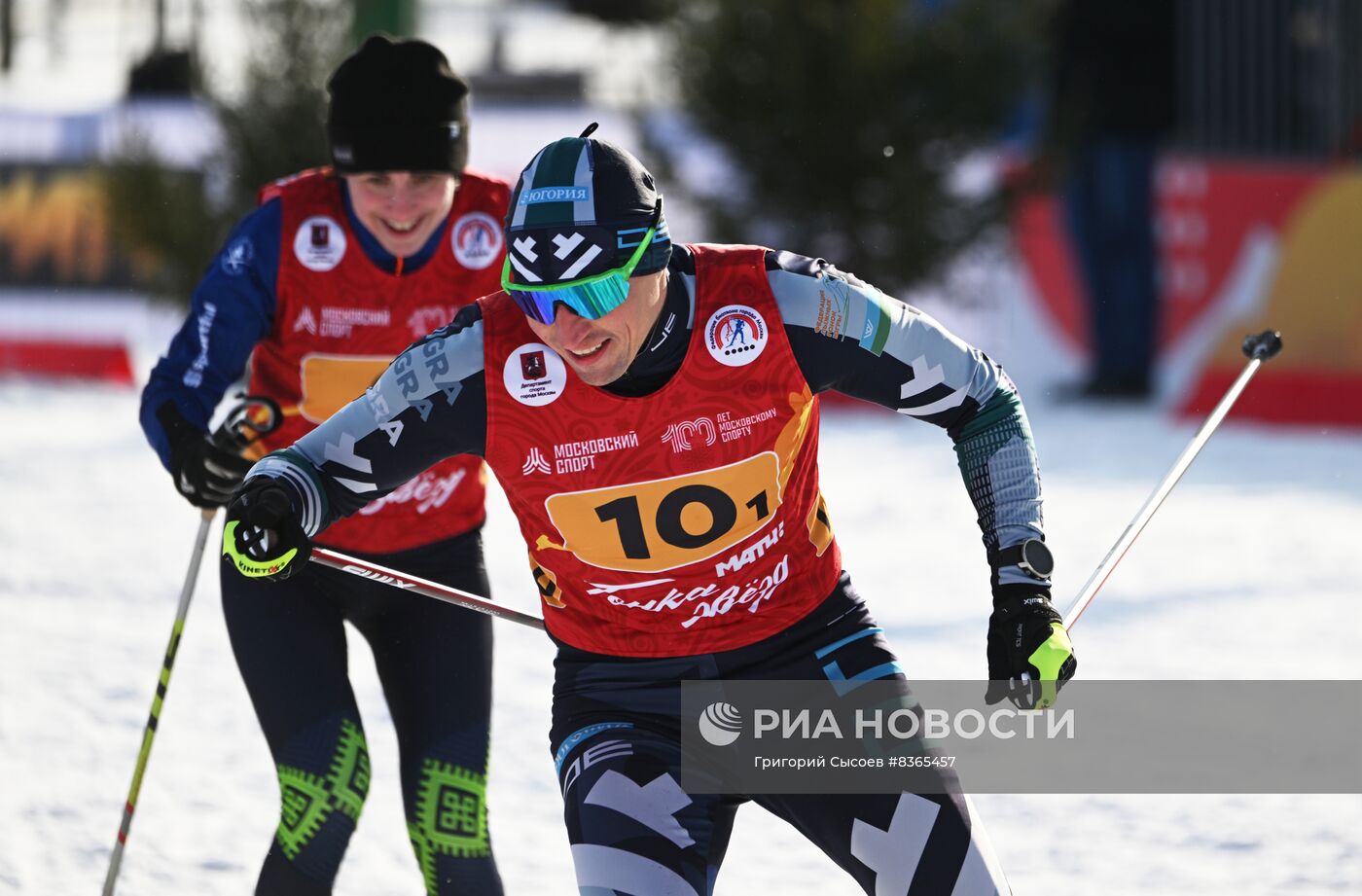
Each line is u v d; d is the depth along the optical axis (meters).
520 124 44.94
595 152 8.45
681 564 9.16
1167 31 41.59
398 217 11.45
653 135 43.91
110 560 25.39
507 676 19.23
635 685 9.50
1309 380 39.59
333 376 11.89
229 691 18.64
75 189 46.28
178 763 16.16
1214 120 44.25
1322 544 26.23
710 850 9.15
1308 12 44.25
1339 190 39.41
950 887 8.54
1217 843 13.84
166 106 46.50
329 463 9.08
